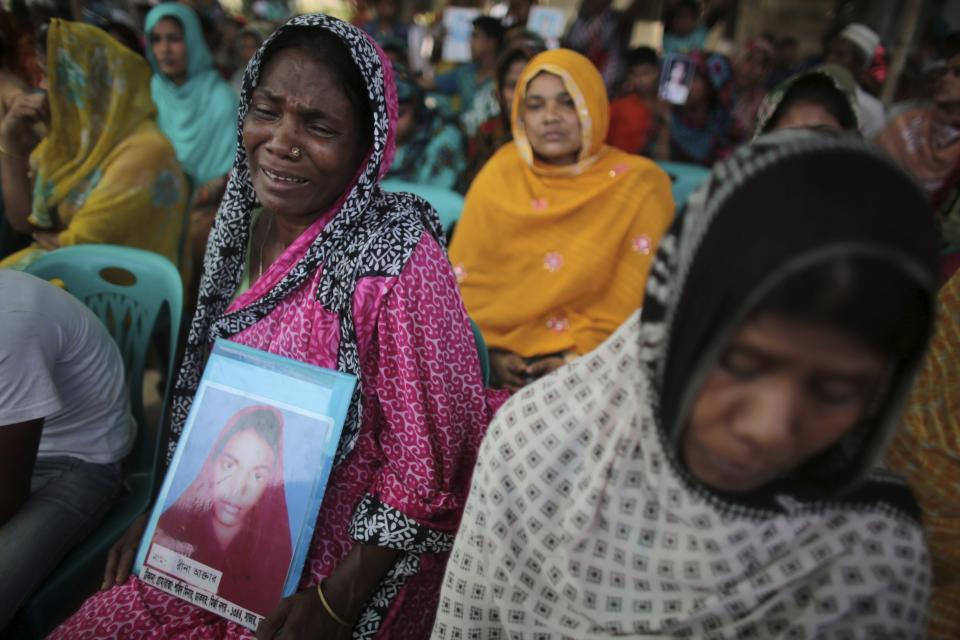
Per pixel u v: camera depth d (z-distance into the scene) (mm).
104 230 2482
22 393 1283
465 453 1251
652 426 730
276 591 1149
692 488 722
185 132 3654
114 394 1571
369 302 1148
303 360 1237
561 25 5145
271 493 1165
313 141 1199
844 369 567
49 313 1365
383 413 1227
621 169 2387
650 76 4340
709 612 746
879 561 679
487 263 2498
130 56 2531
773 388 591
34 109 2438
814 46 7887
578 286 2336
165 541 1220
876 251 519
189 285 3047
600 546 823
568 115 2344
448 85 5172
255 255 1438
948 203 2301
